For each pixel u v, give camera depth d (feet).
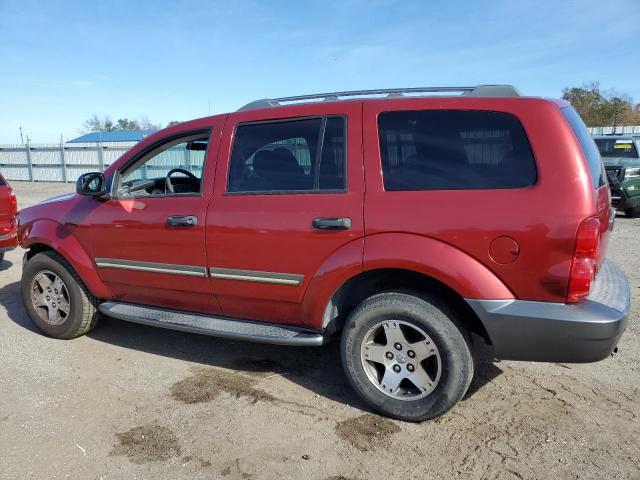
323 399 11.47
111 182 13.37
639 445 9.50
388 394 10.52
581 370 12.66
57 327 14.79
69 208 14.26
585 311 8.93
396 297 10.16
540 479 8.61
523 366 12.96
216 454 9.41
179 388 11.99
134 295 13.60
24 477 8.76
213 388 12.00
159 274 12.71
